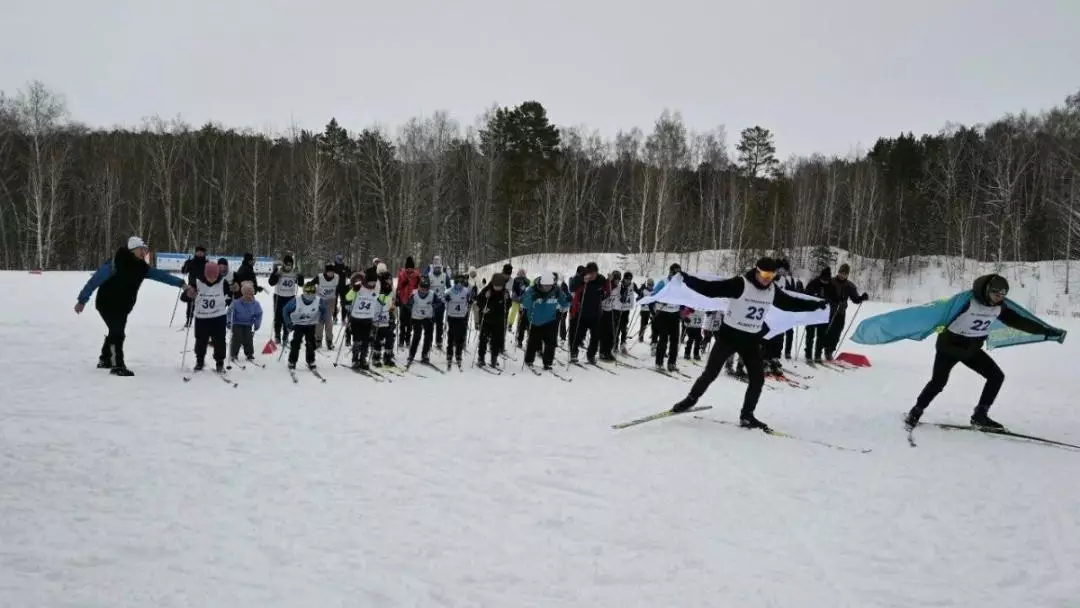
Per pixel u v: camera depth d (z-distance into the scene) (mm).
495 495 4473
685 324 11914
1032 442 6430
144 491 4219
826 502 4520
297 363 10133
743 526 4055
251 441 5512
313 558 3400
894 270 43000
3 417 5738
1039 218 42375
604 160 57625
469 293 10500
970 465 5527
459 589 3141
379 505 4199
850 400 8508
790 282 11070
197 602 2896
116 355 7906
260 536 3641
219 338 8578
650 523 4055
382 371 9727
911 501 4586
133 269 7879
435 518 4023
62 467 4566
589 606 3021
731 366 10555
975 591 3297
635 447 5801
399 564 3377
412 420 6586
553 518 4086
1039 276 36438
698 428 6574
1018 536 4016
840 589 3271
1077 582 3420
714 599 3129
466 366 10648
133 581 3059
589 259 41281
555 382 9344
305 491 4383
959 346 6688
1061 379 11328
